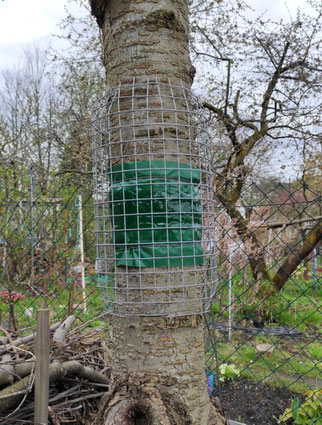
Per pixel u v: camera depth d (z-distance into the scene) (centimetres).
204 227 163
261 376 384
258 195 529
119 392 154
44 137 966
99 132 166
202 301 166
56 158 1018
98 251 172
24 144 1111
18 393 165
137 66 158
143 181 152
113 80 164
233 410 324
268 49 757
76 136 853
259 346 448
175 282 153
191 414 152
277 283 546
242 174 577
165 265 151
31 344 213
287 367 404
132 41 159
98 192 170
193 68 173
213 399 184
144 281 152
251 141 699
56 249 463
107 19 167
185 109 161
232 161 699
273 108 761
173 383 151
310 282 680
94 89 880
